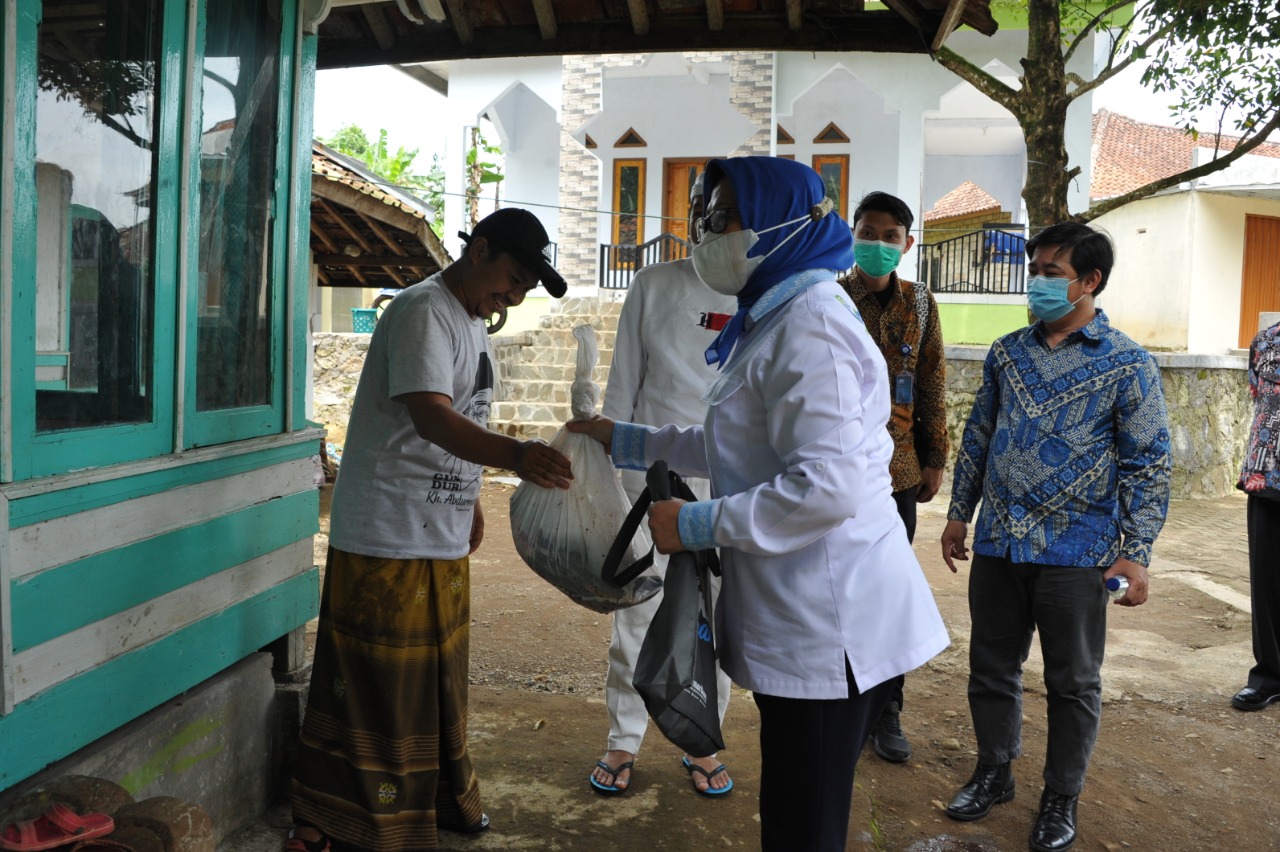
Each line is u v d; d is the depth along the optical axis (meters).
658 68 16.59
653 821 3.13
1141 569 3.04
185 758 2.65
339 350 13.52
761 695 2.07
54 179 2.18
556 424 11.93
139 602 2.41
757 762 3.57
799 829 2.06
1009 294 14.83
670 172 18.06
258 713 2.98
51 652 2.14
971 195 21.62
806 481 1.90
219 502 2.71
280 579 3.05
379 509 2.68
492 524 8.45
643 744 3.72
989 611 3.36
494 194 18.23
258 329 2.97
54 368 2.20
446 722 2.85
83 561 2.21
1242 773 3.88
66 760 2.27
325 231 8.28
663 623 1.96
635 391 3.34
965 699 4.55
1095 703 3.19
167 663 2.52
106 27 2.29
